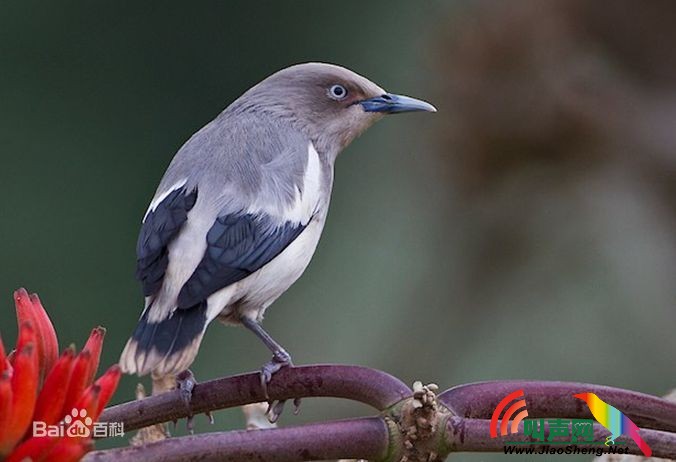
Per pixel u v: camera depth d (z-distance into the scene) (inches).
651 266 495.2
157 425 217.8
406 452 180.9
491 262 506.0
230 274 291.0
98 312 852.0
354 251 567.2
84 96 929.5
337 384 201.0
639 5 510.6
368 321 533.6
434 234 525.0
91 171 917.8
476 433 181.9
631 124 502.0
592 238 501.0
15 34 921.5
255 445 175.5
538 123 504.4
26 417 151.0
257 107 349.1
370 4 916.6
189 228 295.7
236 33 953.5
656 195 501.0
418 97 562.9
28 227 892.0
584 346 489.7
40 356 165.6
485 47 525.7
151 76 944.9
